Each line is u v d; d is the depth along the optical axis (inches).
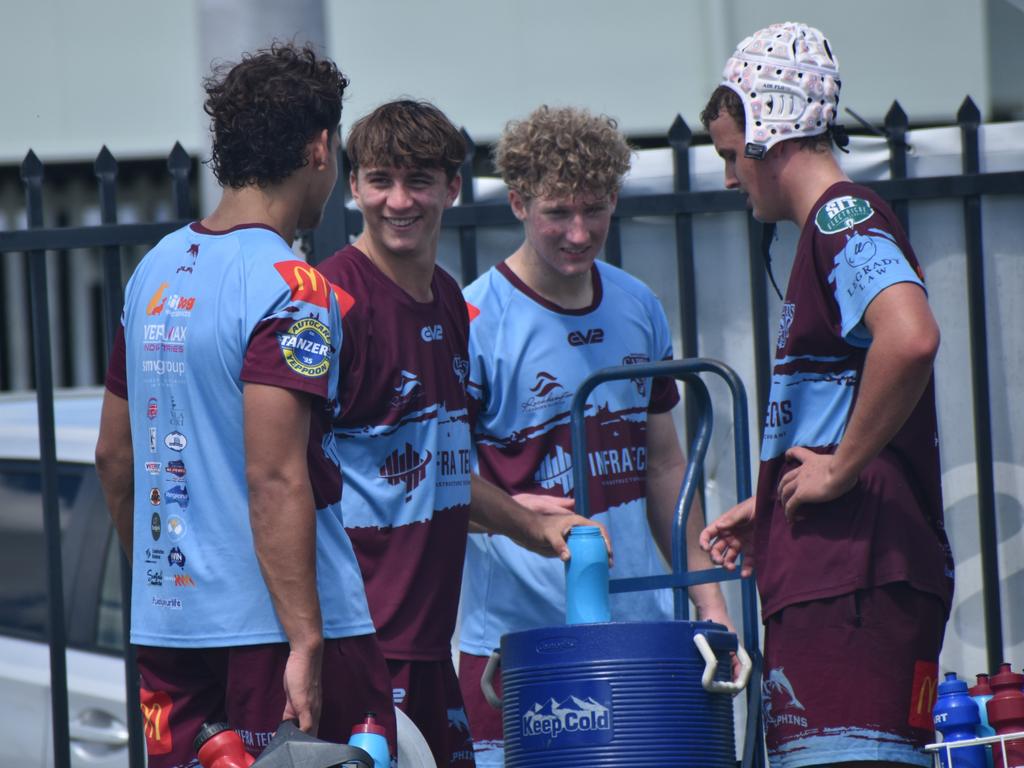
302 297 386.9
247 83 403.5
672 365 486.0
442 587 490.6
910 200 633.0
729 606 637.3
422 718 484.7
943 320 636.7
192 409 393.7
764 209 459.5
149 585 403.2
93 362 1560.0
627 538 557.3
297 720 376.8
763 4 1343.5
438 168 489.1
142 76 1433.3
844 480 418.6
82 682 695.1
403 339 485.4
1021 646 634.2
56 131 1428.4
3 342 1558.8
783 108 444.5
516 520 508.1
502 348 555.5
